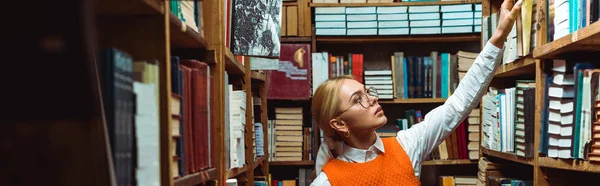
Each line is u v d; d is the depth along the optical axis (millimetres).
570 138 1998
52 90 659
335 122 2066
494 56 2045
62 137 662
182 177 1164
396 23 3660
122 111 857
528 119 2451
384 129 3818
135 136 907
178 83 1145
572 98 2004
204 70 1415
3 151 636
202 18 1546
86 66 675
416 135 2168
